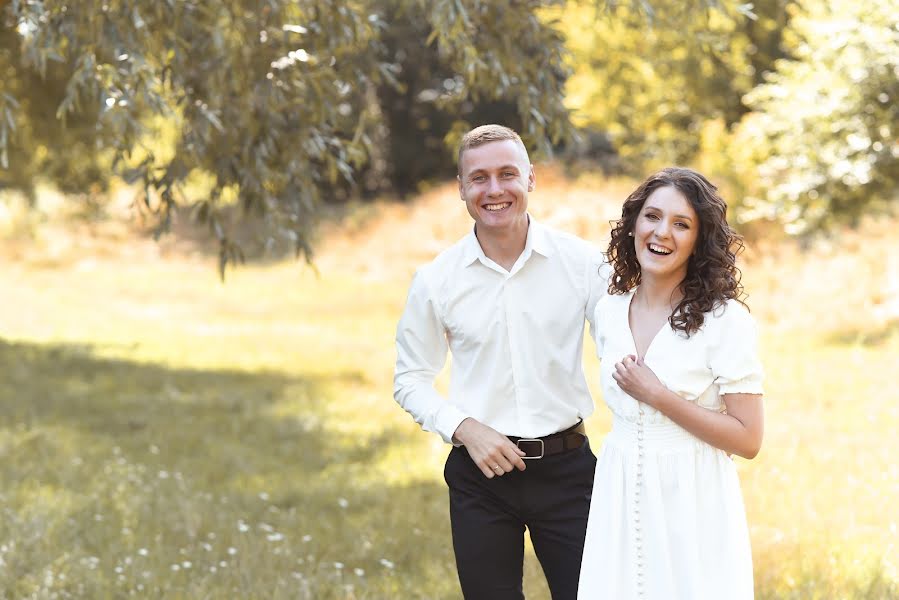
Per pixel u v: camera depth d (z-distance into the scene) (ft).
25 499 22.22
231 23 15.74
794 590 14.92
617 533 9.82
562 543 11.18
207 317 62.03
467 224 77.41
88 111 39.40
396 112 109.09
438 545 19.52
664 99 75.36
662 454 9.61
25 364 44.45
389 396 37.45
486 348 11.26
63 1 14.52
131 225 90.53
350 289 69.41
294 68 17.10
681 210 9.50
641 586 9.68
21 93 38.27
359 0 18.15
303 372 43.11
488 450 10.68
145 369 43.96
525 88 17.66
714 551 9.55
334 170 18.07
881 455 22.66
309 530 20.75
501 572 11.27
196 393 38.45
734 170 57.98
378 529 20.80
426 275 11.45
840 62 40.73
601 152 98.43
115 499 22.59
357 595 16.52
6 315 61.87
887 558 16.14
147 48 14.88
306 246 17.85
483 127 11.09
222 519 21.24
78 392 38.29
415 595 16.79
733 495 9.68
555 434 11.23
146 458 27.76
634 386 9.45
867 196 43.04
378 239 79.51
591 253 11.23
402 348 11.71
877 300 44.04
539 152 17.93
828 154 41.45
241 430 31.99
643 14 17.42
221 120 16.80
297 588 16.46
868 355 35.55
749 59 75.20
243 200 17.47
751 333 9.48
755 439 9.40
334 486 24.67
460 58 16.63
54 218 88.17
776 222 54.70
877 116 40.52
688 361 9.49
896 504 18.98
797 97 42.68
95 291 73.26
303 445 29.81
